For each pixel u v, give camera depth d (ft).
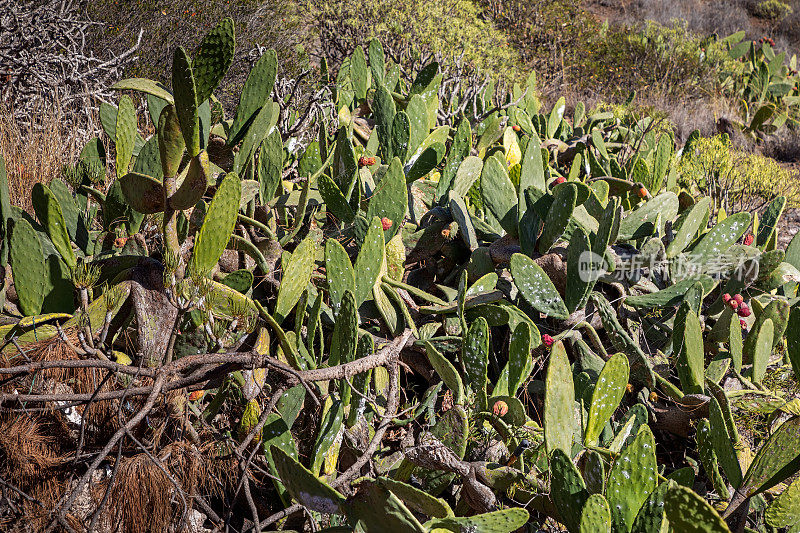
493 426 7.33
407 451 6.38
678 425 8.49
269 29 24.50
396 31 27.40
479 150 14.75
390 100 12.14
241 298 6.84
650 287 10.13
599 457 6.01
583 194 10.73
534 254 9.83
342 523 6.56
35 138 13.24
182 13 21.97
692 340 8.07
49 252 8.08
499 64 30.76
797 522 6.57
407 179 11.51
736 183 19.10
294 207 10.96
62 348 5.83
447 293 9.66
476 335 7.46
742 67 39.60
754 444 8.48
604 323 8.66
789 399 9.13
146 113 14.76
